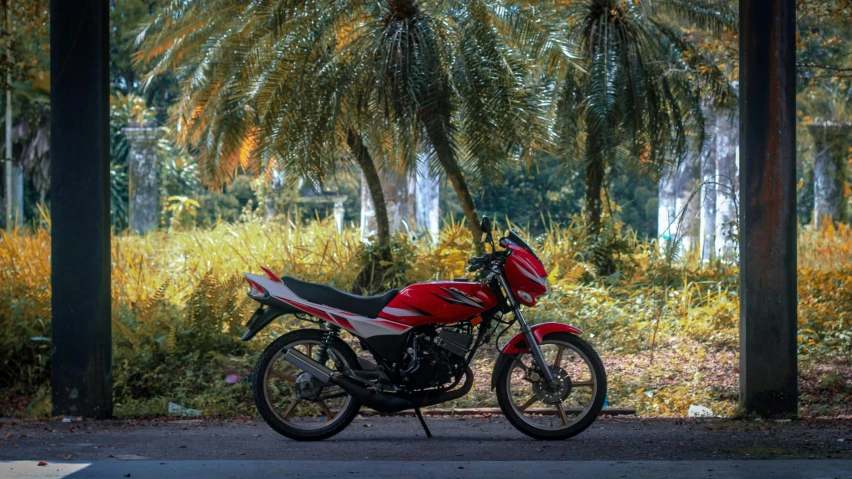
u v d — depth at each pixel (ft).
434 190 59.62
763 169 20.29
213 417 23.22
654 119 41.32
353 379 17.90
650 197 107.65
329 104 33.94
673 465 14.57
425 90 33.60
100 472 14.15
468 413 22.99
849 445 16.94
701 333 32.76
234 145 40.11
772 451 16.28
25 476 13.85
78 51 20.26
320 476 13.89
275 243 44.39
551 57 34.78
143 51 45.29
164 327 28.91
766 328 20.54
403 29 34.17
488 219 18.15
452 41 34.22
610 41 40.42
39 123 79.77
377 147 37.93
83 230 20.52
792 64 20.13
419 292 17.80
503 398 18.30
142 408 23.72
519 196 107.55
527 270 17.92
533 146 35.22
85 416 20.89
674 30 43.01
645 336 32.45
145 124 68.90
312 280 37.40
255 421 22.11
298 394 18.04
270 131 34.71
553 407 23.47
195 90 40.52
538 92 39.04
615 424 20.86
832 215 71.77
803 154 86.48
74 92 20.29
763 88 20.15
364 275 38.75
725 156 58.70
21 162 80.02
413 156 35.78
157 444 17.58
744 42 20.33
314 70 34.06
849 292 37.52
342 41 35.73
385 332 17.72
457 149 35.55
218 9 39.81
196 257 43.19
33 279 32.73
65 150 20.35
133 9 90.58
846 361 29.48
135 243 50.03
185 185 84.38
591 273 39.55
